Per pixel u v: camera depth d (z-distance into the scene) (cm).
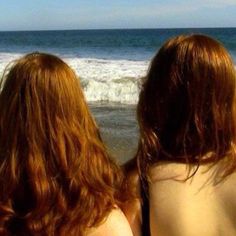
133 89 1683
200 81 229
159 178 238
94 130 215
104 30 16325
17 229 203
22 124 206
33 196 202
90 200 202
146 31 14425
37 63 212
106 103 1598
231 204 227
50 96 207
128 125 1230
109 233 204
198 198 230
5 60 3070
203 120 231
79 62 2694
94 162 209
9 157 205
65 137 205
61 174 203
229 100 232
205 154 231
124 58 3947
